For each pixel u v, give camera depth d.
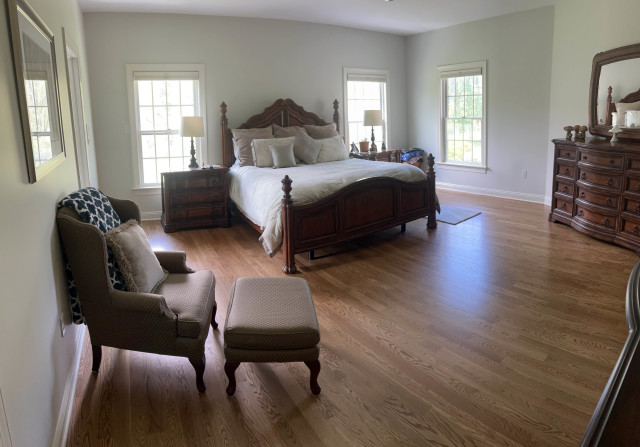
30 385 1.64
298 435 2.06
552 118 6.12
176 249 4.94
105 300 2.33
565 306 3.26
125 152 5.96
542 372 2.48
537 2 5.81
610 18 5.02
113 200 3.02
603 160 4.57
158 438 2.05
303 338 2.23
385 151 7.39
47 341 1.95
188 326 2.31
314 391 2.34
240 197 5.49
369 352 2.75
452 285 3.72
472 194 7.33
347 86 7.25
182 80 6.09
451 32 7.16
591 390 2.31
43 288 1.97
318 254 4.67
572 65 5.69
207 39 6.08
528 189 6.61
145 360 2.72
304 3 5.54
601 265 4.04
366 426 2.11
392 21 6.70
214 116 6.27
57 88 2.70
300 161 6.09
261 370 2.60
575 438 1.98
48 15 2.71
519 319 3.10
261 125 6.43
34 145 1.92
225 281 3.96
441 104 7.55
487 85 6.83
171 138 6.18
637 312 0.94
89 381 2.50
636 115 4.63
